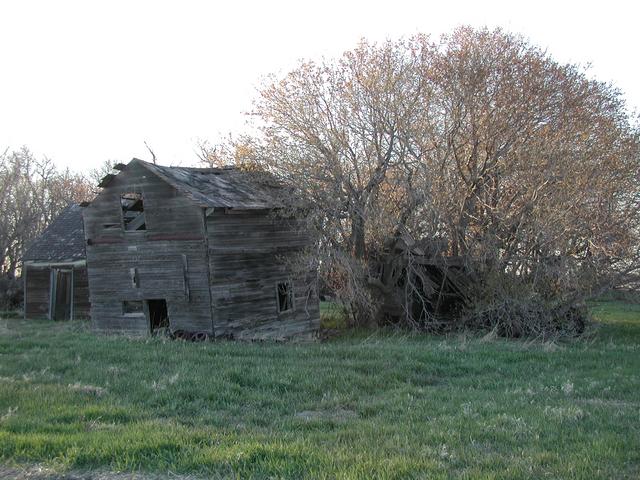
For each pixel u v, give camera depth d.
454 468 7.21
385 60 24.84
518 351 17.92
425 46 25.12
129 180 23.41
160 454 7.59
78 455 7.53
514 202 23.38
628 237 22.19
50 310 34.12
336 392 12.08
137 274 23.25
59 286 34.25
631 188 23.19
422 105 24.52
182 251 22.09
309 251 24.19
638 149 23.70
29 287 35.03
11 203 50.69
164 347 17.95
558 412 9.88
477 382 13.50
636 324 28.39
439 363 15.67
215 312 21.48
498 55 25.03
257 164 25.77
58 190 57.88
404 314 25.92
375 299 25.36
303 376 13.26
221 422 9.75
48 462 7.46
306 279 25.17
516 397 11.56
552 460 7.45
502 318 22.72
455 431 8.80
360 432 8.92
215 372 13.52
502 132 24.06
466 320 24.00
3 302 41.72
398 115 24.16
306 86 25.17
